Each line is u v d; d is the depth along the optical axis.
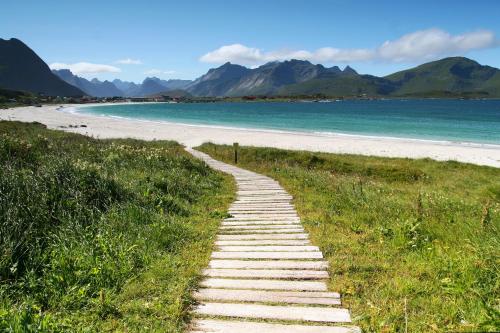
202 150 28.23
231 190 12.66
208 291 4.98
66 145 17.22
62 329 3.97
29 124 43.72
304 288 5.01
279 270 5.62
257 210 9.71
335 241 6.82
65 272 5.11
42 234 6.12
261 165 19.75
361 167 21.97
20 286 4.82
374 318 4.15
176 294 4.84
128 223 7.24
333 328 4.03
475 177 21.08
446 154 32.00
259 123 68.94
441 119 77.81
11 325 3.80
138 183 10.20
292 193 11.98
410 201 10.44
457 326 3.82
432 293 4.66
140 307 4.53
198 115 97.38
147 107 157.50
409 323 4.00
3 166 9.03
